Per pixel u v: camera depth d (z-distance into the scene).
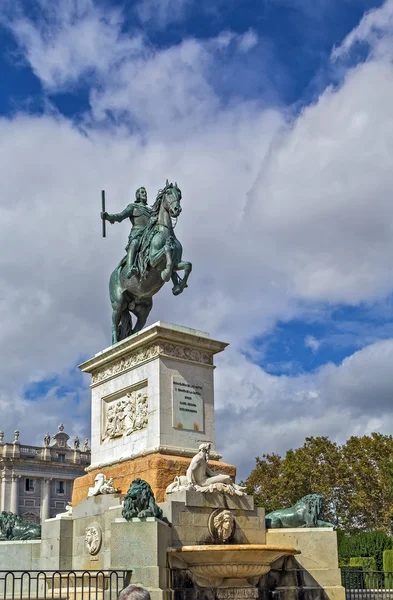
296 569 15.15
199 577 13.73
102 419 18.05
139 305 18.97
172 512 13.86
